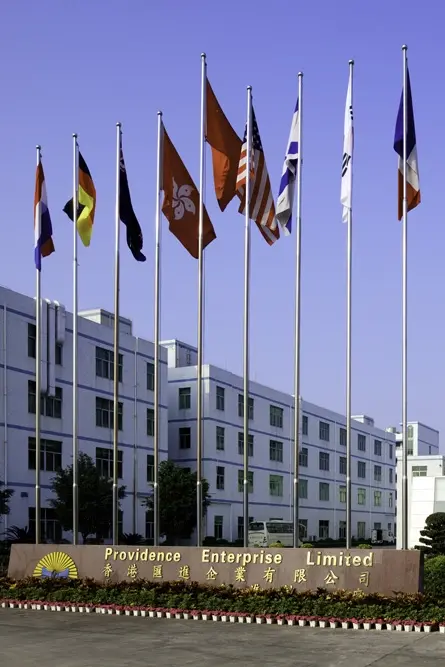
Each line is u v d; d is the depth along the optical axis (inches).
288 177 766.5
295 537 724.0
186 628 604.1
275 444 2393.0
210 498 1991.9
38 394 848.9
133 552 762.2
